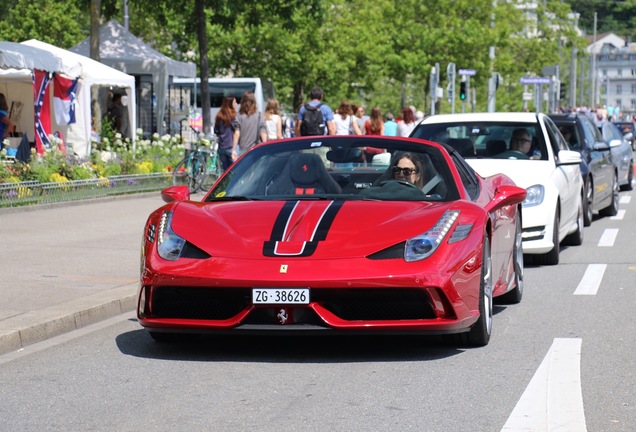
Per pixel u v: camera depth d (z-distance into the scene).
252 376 6.96
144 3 32.59
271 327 7.18
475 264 7.54
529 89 91.38
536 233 12.70
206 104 31.06
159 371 7.16
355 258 7.22
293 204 8.02
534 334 8.47
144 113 34.41
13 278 10.79
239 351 7.84
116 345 8.09
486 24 60.88
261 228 7.59
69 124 24.09
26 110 26.05
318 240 7.39
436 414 5.92
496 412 5.95
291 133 45.16
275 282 7.10
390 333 7.22
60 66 23.05
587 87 161.00
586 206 17.84
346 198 8.34
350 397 6.34
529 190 12.84
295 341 8.24
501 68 60.91
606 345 7.97
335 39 55.84
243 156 9.02
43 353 7.80
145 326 7.57
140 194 21.73
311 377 6.92
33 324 8.26
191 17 31.95
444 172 8.52
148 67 31.72
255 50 53.50
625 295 10.57
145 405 6.18
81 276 10.96
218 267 7.25
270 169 8.73
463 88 39.03
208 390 6.57
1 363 7.45
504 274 9.31
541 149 13.75
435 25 60.06
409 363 7.36
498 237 8.92
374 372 7.06
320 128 23.58
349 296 7.12
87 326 8.95
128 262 12.09
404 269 7.15
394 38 59.72
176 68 32.34
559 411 5.96
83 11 31.12
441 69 59.69
